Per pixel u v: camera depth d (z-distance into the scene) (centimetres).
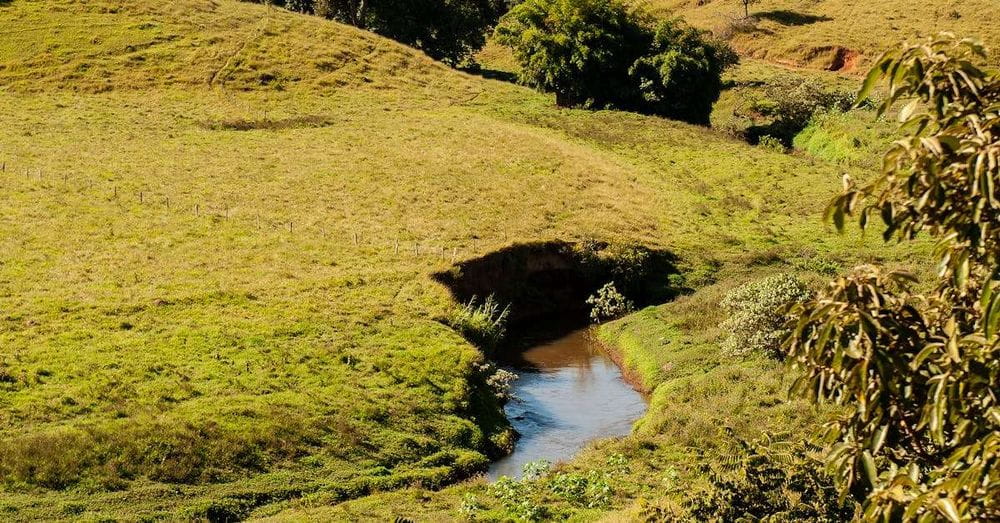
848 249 5306
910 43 837
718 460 1565
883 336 838
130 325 3578
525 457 3062
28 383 3006
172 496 2502
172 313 3731
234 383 3139
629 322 4391
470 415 3247
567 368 4019
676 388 3438
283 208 5297
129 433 2694
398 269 4441
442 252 4712
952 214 800
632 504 2358
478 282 4616
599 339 4366
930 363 831
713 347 3816
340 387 3206
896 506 770
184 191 5444
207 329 3575
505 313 4406
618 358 4106
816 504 1335
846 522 1315
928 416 808
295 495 2606
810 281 4519
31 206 4956
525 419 3412
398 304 4031
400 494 2625
